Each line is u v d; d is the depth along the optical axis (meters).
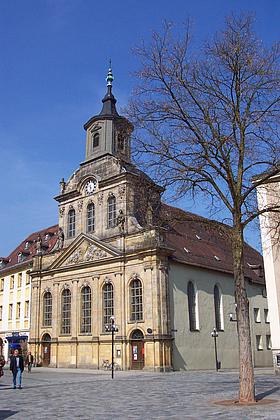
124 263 46.44
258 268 62.41
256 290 60.28
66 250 52.78
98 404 18.86
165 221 22.36
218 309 51.59
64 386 28.31
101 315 47.56
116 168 51.03
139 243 45.69
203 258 51.94
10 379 34.62
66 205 56.38
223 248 59.41
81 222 53.72
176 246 49.88
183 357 44.22
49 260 56.31
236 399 18.92
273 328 32.09
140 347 43.53
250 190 20.36
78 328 49.56
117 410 16.86
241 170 20.36
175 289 45.34
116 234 48.75
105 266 48.22
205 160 20.59
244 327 19.02
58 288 53.34
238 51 20.22
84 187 54.41
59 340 51.50
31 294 56.78
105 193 51.47
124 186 49.50
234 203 20.42
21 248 73.94
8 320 65.31
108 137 54.31
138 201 23.22
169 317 43.41
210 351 48.03
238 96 20.25
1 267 71.12
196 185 21.05
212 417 14.32
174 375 36.91
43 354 53.69
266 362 58.47
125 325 44.78
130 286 45.53
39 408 17.97
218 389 23.72
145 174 21.98
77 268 51.31
